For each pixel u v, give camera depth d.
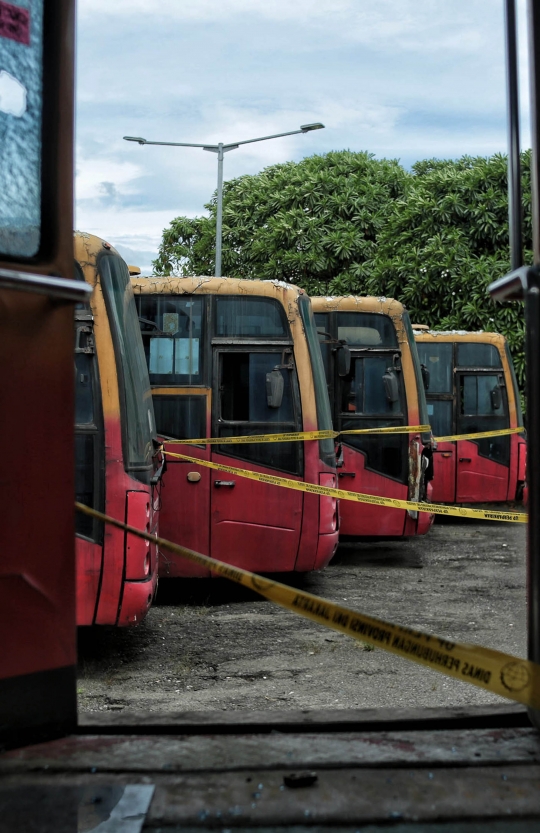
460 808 2.00
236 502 8.14
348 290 21.14
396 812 1.98
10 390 2.36
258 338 8.37
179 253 26.30
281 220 22.33
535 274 2.41
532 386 2.40
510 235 2.64
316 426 8.34
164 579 9.43
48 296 2.40
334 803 2.02
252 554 8.13
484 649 2.33
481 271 19.08
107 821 1.92
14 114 2.47
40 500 2.41
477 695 5.28
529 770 2.21
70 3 2.57
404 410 10.71
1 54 2.44
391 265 19.84
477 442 15.59
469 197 19.92
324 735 2.48
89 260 6.14
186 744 2.39
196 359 8.33
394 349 10.80
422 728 2.55
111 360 6.07
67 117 2.55
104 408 5.99
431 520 10.83
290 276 22.36
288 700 5.15
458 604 8.17
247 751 2.33
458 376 15.71
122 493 5.91
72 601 2.47
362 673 5.80
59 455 2.45
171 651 6.37
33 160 2.51
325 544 8.21
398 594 8.68
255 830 1.91
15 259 2.46
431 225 19.98
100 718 2.57
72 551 2.47
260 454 8.26
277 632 7.01
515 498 15.60
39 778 2.15
